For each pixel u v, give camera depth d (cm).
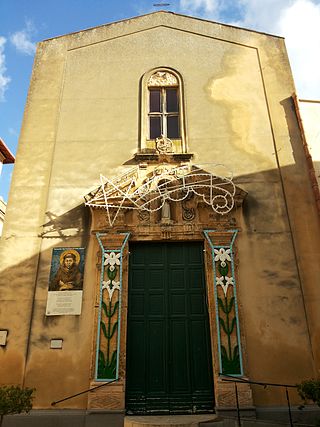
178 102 1065
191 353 796
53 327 791
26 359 766
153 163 962
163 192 916
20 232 877
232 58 1106
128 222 891
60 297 815
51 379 752
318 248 852
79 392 742
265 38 1134
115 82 1079
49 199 920
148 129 1029
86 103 1048
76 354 771
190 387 769
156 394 763
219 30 1149
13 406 618
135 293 847
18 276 832
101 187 894
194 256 881
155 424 632
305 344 776
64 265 845
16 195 920
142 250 888
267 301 810
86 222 891
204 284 853
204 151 979
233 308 797
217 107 1037
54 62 1111
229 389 733
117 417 712
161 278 862
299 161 952
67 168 959
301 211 891
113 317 791
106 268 834
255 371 757
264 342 779
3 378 749
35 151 978
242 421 659
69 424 710
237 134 998
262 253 854
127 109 1040
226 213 884
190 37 1141
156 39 1141
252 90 1059
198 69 1093
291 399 737
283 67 1087
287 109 1024
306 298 808
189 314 829
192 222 887
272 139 990
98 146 988
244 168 953
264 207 902
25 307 804
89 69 1098
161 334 812
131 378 775
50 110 1035
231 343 769
